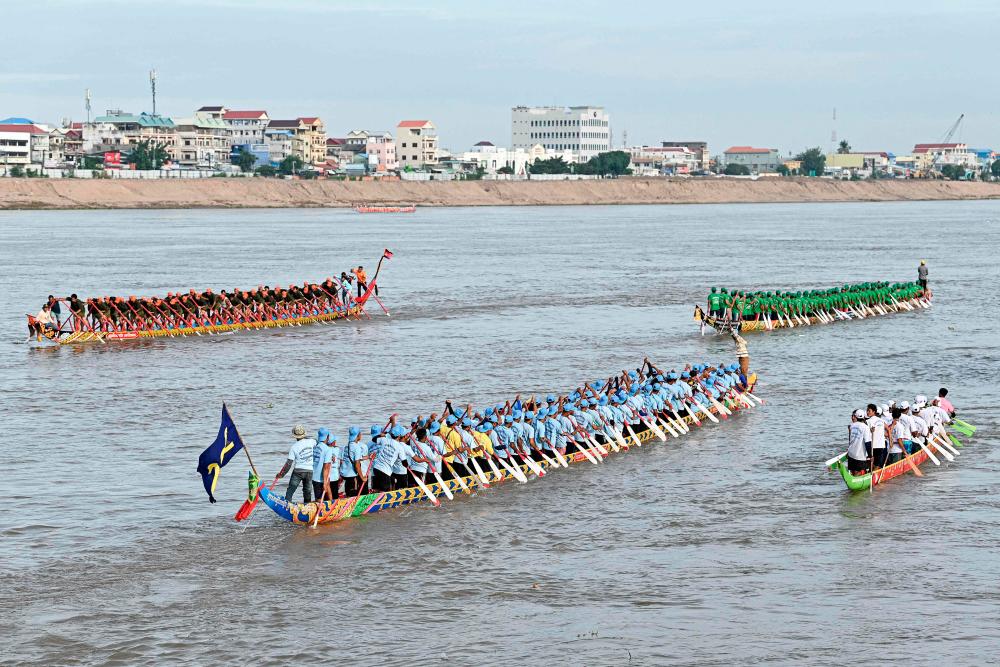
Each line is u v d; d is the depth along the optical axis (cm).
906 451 4194
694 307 9188
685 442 4644
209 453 3466
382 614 2936
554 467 4241
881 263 13575
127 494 3872
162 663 2678
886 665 2652
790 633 2811
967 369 6291
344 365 6419
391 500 3756
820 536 3481
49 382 5875
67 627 2853
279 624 2878
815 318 8256
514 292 10319
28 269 12338
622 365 6419
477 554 3344
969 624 2852
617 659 2691
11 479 4031
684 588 3088
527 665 2666
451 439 3928
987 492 3916
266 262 13338
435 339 7431
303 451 3594
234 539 3450
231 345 7169
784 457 4394
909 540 3434
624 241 17800
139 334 7456
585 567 3241
